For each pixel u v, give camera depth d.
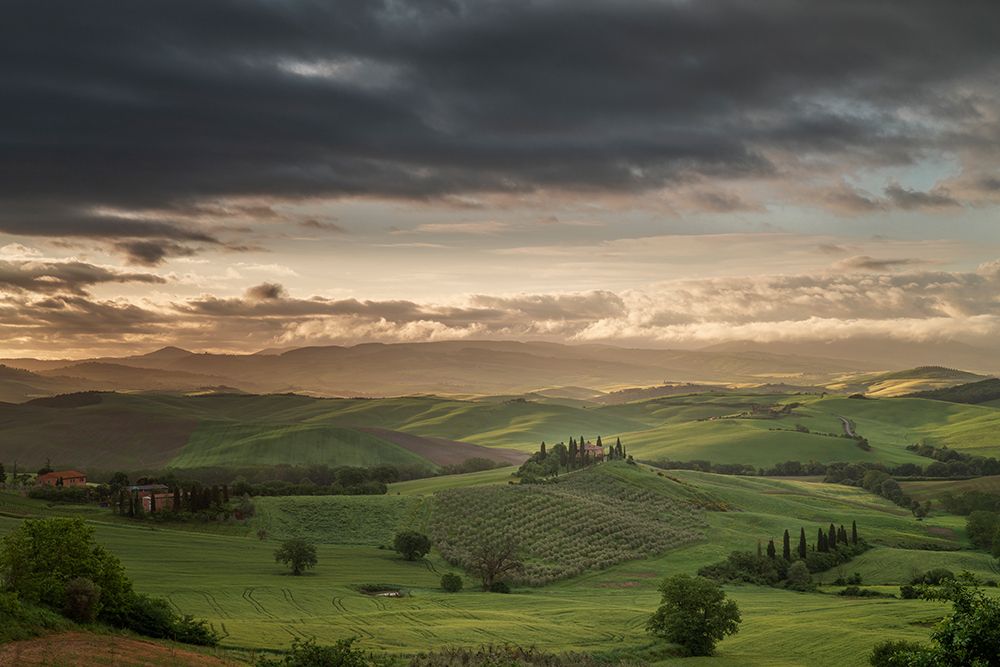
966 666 35.94
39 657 59.12
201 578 144.38
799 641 107.44
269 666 61.28
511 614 126.44
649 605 140.25
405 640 101.44
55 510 199.50
